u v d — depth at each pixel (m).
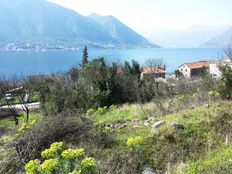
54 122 8.00
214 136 7.76
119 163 6.72
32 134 7.68
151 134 8.12
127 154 7.03
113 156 6.99
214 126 8.20
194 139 7.68
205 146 7.38
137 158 6.87
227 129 8.05
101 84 19.61
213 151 7.01
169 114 10.58
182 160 6.77
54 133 7.80
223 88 12.75
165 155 7.09
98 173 6.05
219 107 9.95
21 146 7.50
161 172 6.51
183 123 8.49
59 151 5.42
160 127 8.34
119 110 14.16
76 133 7.99
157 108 12.39
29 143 7.42
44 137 7.62
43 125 8.03
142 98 19.69
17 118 24.97
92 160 4.76
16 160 7.12
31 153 7.20
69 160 4.84
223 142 7.47
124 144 7.80
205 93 13.86
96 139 7.90
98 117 12.52
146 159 6.99
